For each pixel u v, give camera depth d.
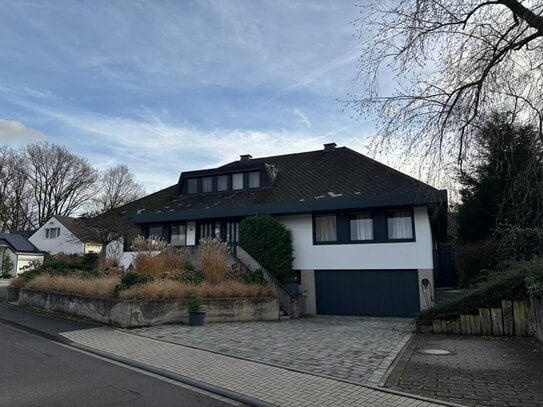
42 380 6.60
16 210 51.12
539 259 11.67
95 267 19.44
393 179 19.89
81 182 54.12
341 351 9.18
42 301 15.77
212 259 16.03
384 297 18.12
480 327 11.55
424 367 7.70
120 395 5.95
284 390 6.27
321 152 26.06
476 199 19.94
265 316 15.71
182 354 8.69
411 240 17.89
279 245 19.08
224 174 24.19
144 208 25.00
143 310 12.48
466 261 19.30
